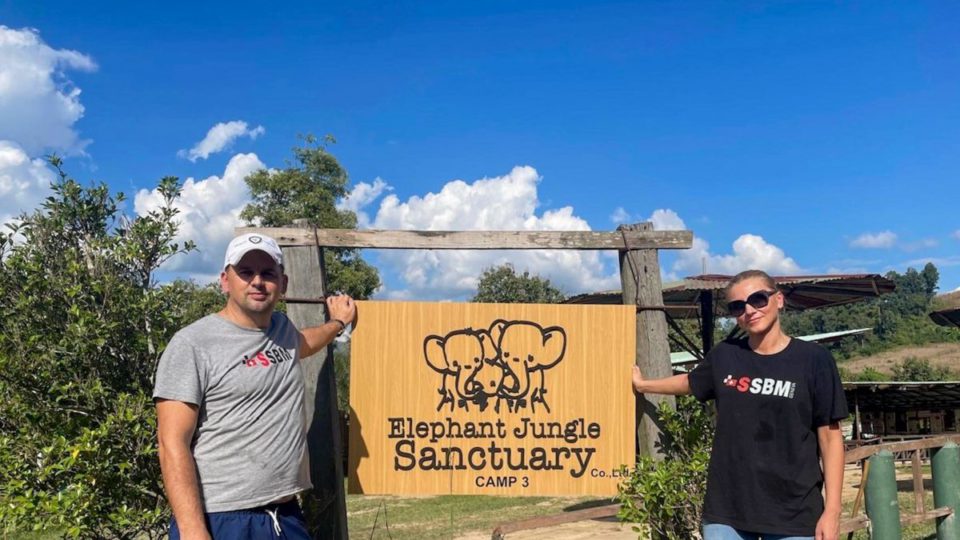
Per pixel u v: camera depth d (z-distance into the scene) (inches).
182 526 110.4
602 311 176.2
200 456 117.3
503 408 173.6
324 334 151.6
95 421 151.1
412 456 171.5
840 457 132.0
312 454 166.2
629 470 172.6
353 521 486.0
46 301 155.3
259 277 122.7
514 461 172.7
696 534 168.1
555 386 174.6
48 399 150.9
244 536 116.0
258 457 119.3
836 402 131.0
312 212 1037.8
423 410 172.6
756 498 131.7
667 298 478.0
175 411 114.5
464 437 172.6
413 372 173.0
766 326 136.2
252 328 124.6
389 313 173.9
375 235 174.2
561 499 549.6
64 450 140.0
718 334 851.4
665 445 178.4
